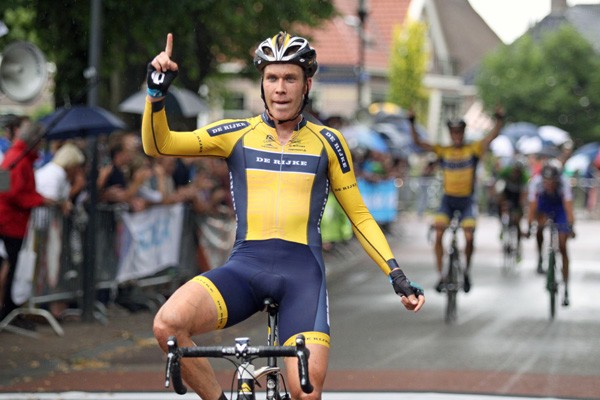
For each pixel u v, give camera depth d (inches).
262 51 481.7
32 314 1044.5
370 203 2218.3
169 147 474.9
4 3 1336.1
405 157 2945.4
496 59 4370.1
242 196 484.4
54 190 1051.9
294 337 457.7
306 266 474.9
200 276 463.8
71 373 848.9
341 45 3998.5
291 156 484.4
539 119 4259.4
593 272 1718.8
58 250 1066.7
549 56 4303.6
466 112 5231.3
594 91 4254.4
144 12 1411.2
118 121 1105.4
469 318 1189.7
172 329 441.7
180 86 1734.7
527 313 1233.4
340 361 912.3
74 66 1481.3
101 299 1151.0
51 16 1437.0
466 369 876.6
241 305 466.3
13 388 788.6
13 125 1024.2
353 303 1318.9
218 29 1656.0
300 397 445.4
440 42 5036.9
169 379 386.6
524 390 792.3
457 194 1222.3
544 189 1213.7
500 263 1863.9
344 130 2317.9
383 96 4298.7
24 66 1054.4
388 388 796.0
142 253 1206.9
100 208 1134.4
